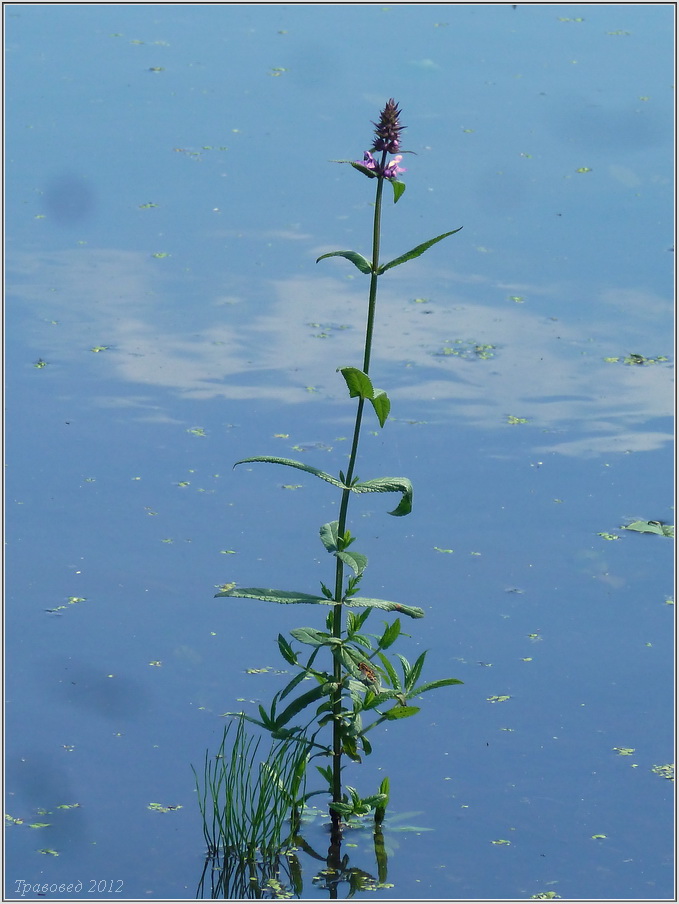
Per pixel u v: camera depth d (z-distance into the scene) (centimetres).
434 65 1361
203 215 1064
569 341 905
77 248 1016
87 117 1234
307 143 1187
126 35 1443
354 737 511
